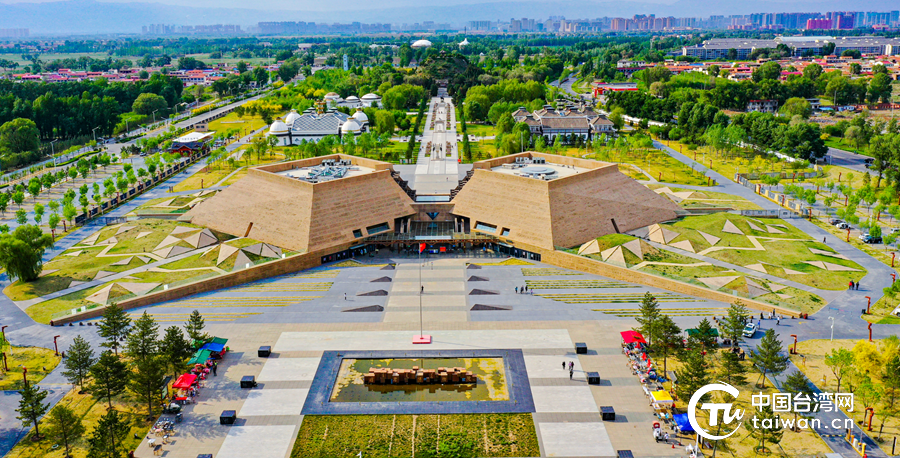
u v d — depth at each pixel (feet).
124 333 464.65
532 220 652.07
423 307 534.78
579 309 526.98
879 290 547.08
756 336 473.67
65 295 555.69
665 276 570.87
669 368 434.30
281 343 474.08
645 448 352.69
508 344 469.16
